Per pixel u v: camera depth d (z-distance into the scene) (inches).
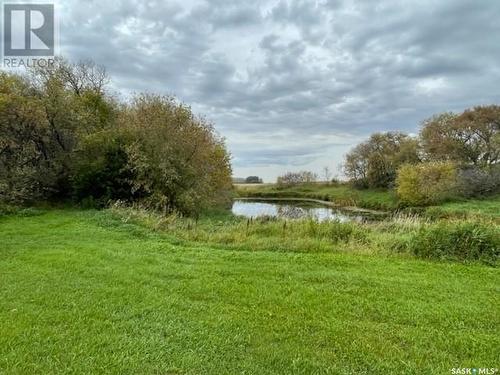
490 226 449.7
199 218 902.4
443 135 1939.0
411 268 365.4
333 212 1488.7
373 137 2421.3
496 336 209.3
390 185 2074.3
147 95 971.3
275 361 175.8
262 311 239.0
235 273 333.7
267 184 3479.3
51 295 254.7
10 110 837.2
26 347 179.5
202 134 966.4
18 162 858.1
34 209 775.1
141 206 760.3
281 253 429.1
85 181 864.3
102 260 360.2
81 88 1157.7
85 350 178.5
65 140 953.5
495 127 1801.2
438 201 1509.6
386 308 249.4
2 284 277.6
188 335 198.8
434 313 241.3
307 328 214.5
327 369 169.8
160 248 433.7
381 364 174.7
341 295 275.7
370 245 478.3
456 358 183.8
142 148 872.9
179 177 880.3
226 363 171.6
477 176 1563.7
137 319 219.0
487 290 295.9
